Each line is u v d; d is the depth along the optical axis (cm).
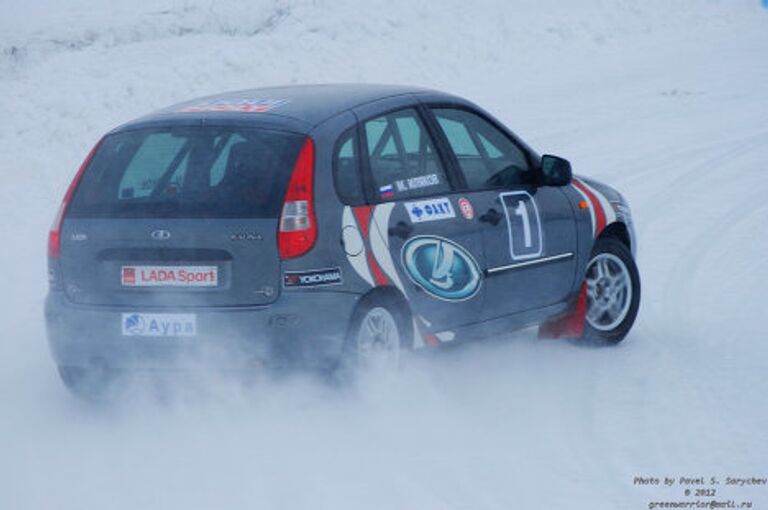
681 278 3703
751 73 8169
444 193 2620
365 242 2394
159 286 2350
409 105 2633
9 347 3111
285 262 2297
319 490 1988
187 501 1955
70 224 2425
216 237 2314
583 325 2967
